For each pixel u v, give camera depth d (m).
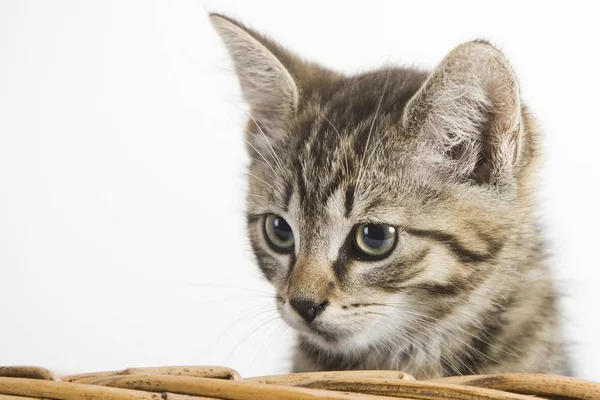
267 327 0.53
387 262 0.44
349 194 0.44
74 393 0.35
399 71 0.49
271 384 0.35
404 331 0.44
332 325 0.43
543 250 0.46
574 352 0.47
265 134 0.48
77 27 0.73
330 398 0.34
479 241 0.44
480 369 0.45
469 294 0.44
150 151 0.73
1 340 0.72
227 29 0.47
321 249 0.44
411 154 0.44
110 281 0.72
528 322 0.45
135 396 0.34
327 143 0.45
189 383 0.35
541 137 0.45
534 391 0.35
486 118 0.44
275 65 0.47
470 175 0.44
